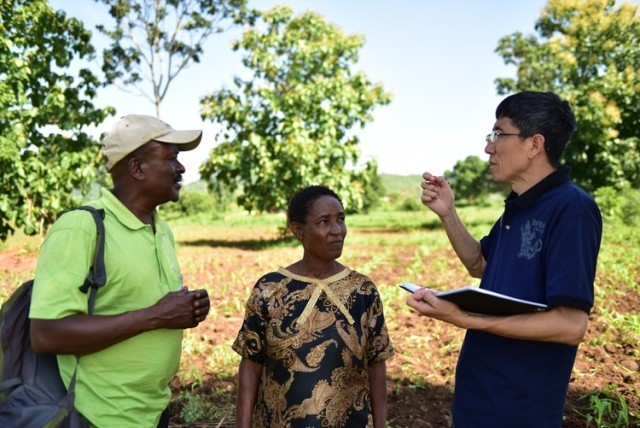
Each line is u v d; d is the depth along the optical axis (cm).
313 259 282
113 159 265
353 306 278
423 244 1638
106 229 256
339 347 270
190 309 257
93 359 252
